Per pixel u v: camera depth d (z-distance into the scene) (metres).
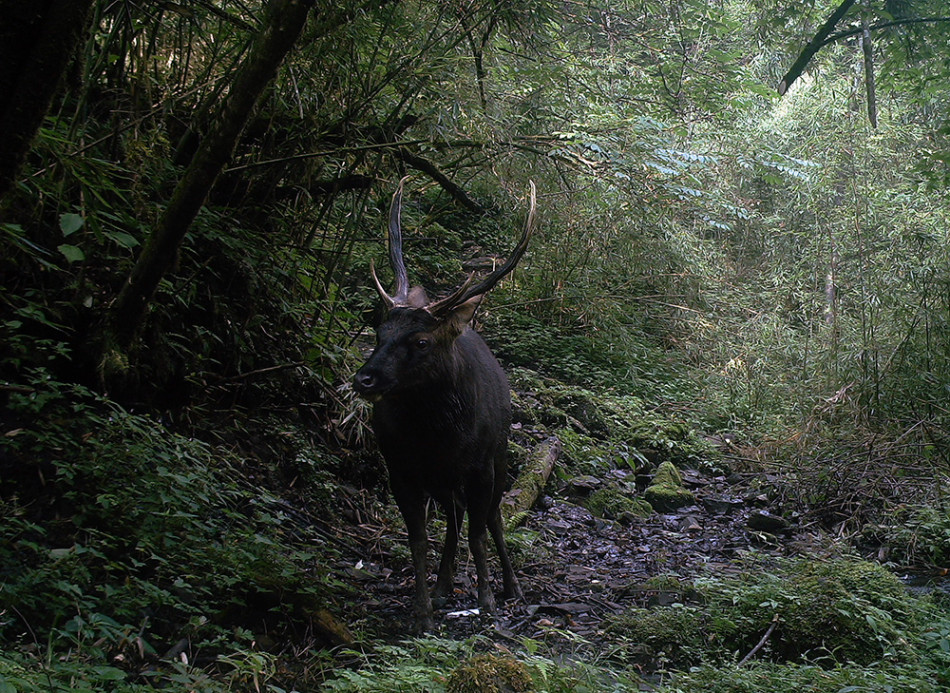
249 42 5.29
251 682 3.74
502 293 10.52
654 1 8.76
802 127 13.58
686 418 9.61
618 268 11.10
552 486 7.38
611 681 4.02
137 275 4.80
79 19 2.50
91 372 5.07
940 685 3.90
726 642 4.52
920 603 4.86
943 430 7.56
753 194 14.28
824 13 8.94
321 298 6.79
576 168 7.67
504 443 5.45
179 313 5.76
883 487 7.31
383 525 6.23
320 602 4.50
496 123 6.75
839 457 7.63
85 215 4.15
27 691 2.96
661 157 8.23
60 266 5.11
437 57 6.22
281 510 5.64
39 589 3.83
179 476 4.54
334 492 6.21
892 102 12.73
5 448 4.53
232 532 4.80
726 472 8.47
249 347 6.05
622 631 4.73
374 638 4.51
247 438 5.98
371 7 5.82
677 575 5.89
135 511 4.40
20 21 2.41
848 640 4.37
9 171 2.60
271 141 5.98
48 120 4.62
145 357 5.42
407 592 5.29
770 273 13.55
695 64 8.94
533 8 6.86
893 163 12.90
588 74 8.59
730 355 11.23
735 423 9.69
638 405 9.27
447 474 4.91
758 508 7.54
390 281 9.01
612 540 6.71
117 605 3.87
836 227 12.02
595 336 10.52
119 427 4.70
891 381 8.27
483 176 7.83
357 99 6.20
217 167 4.47
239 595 4.38
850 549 6.29
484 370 5.23
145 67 5.40
